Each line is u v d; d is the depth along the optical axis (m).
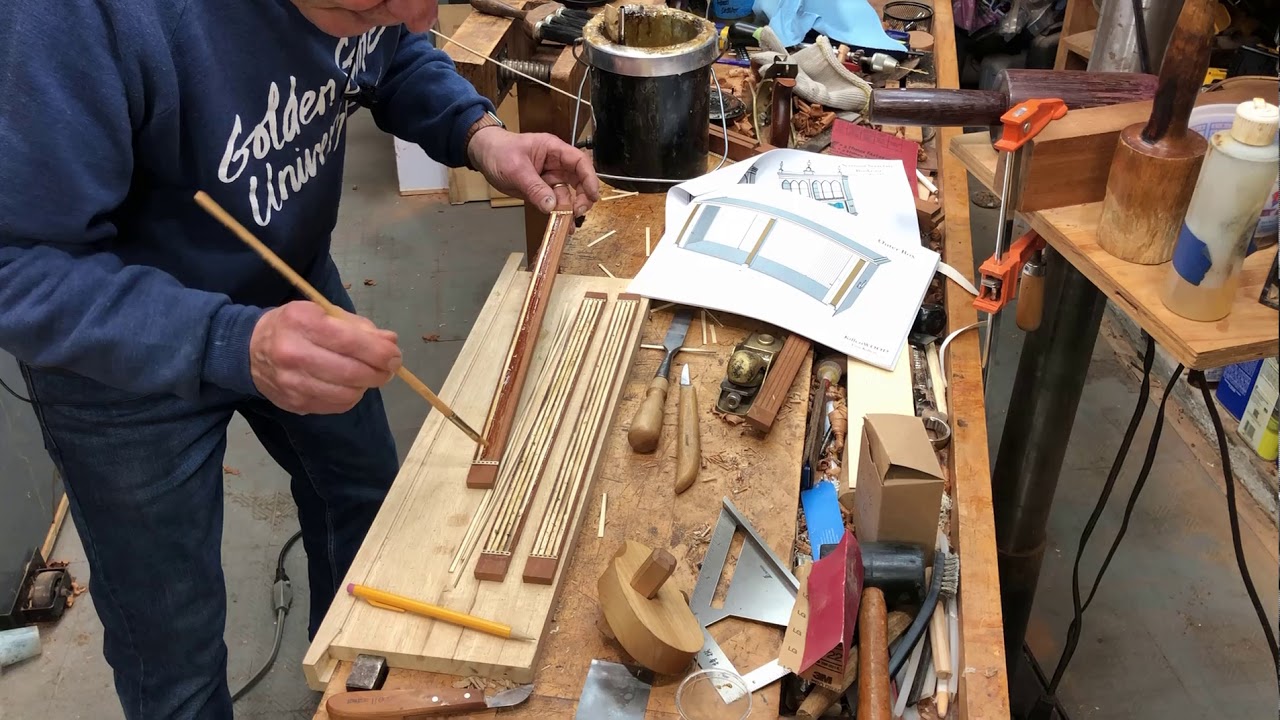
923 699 0.84
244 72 0.96
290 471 1.51
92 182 0.85
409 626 0.83
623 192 1.51
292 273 0.86
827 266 1.25
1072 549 2.15
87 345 0.85
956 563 0.91
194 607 1.28
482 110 1.34
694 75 1.41
